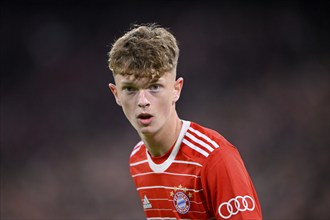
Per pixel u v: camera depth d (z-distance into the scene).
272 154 49.84
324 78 54.16
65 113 54.03
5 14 56.09
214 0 58.03
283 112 52.69
